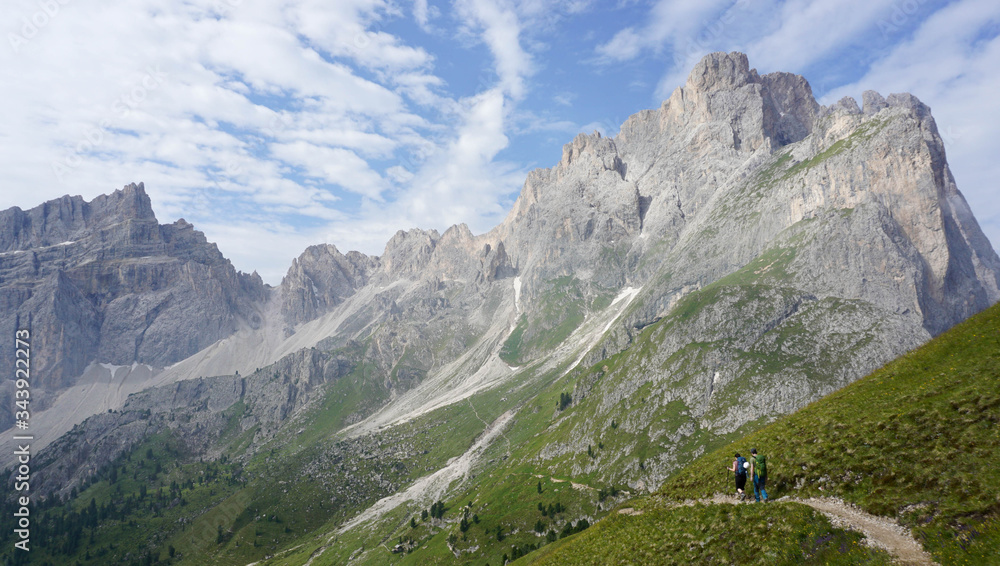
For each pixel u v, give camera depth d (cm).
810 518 3659
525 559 11175
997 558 2728
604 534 5769
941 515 3155
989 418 3584
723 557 3881
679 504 5228
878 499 3569
